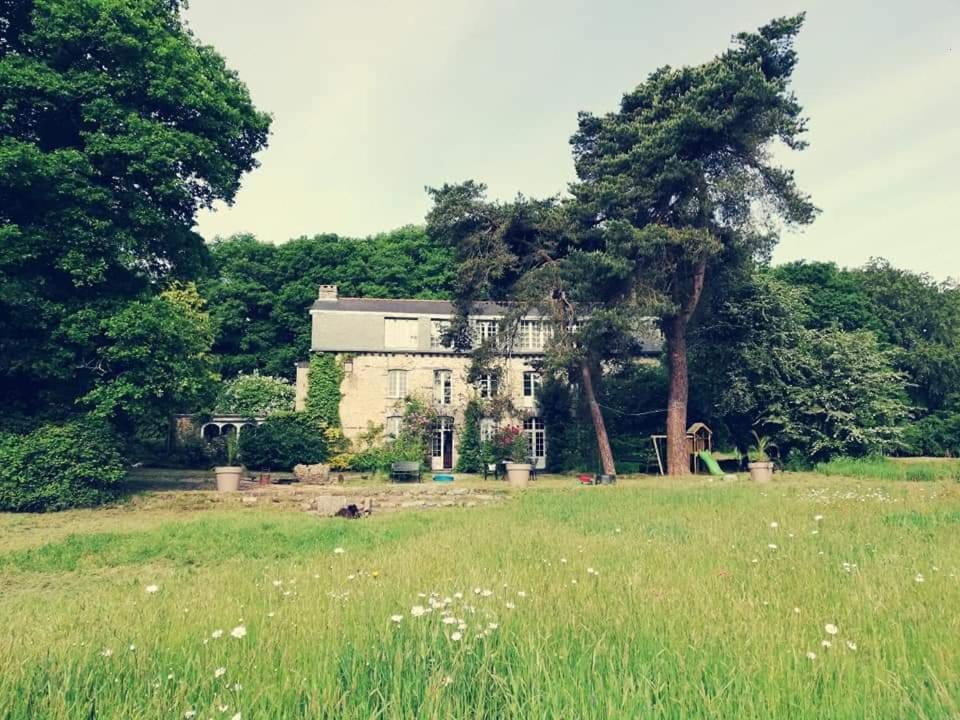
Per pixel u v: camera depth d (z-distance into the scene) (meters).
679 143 27.09
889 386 33.31
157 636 4.60
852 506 13.53
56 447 17.84
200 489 22.72
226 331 54.34
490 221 30.23
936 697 3.11
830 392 31.95
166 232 21.84
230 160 24.69
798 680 3.33
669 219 29.72
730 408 33.44
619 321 26.83
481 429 39.47
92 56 19.64
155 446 36.97
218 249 57.62
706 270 31.53
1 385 19.84
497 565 7.59
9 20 19.36
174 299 38.28
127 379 19.59
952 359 46.69
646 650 3.94
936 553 7.66
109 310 19.50
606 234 27.03
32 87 17.72
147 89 20.19
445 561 8.04
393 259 58.34
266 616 5.11
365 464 37.34
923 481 24.03
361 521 15.62
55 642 4.68
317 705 3.12
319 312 39.56
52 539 13.01
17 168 16.77
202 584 7.42
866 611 4.84
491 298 32.31
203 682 3.54
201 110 21.55
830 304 48.50
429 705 3.06
